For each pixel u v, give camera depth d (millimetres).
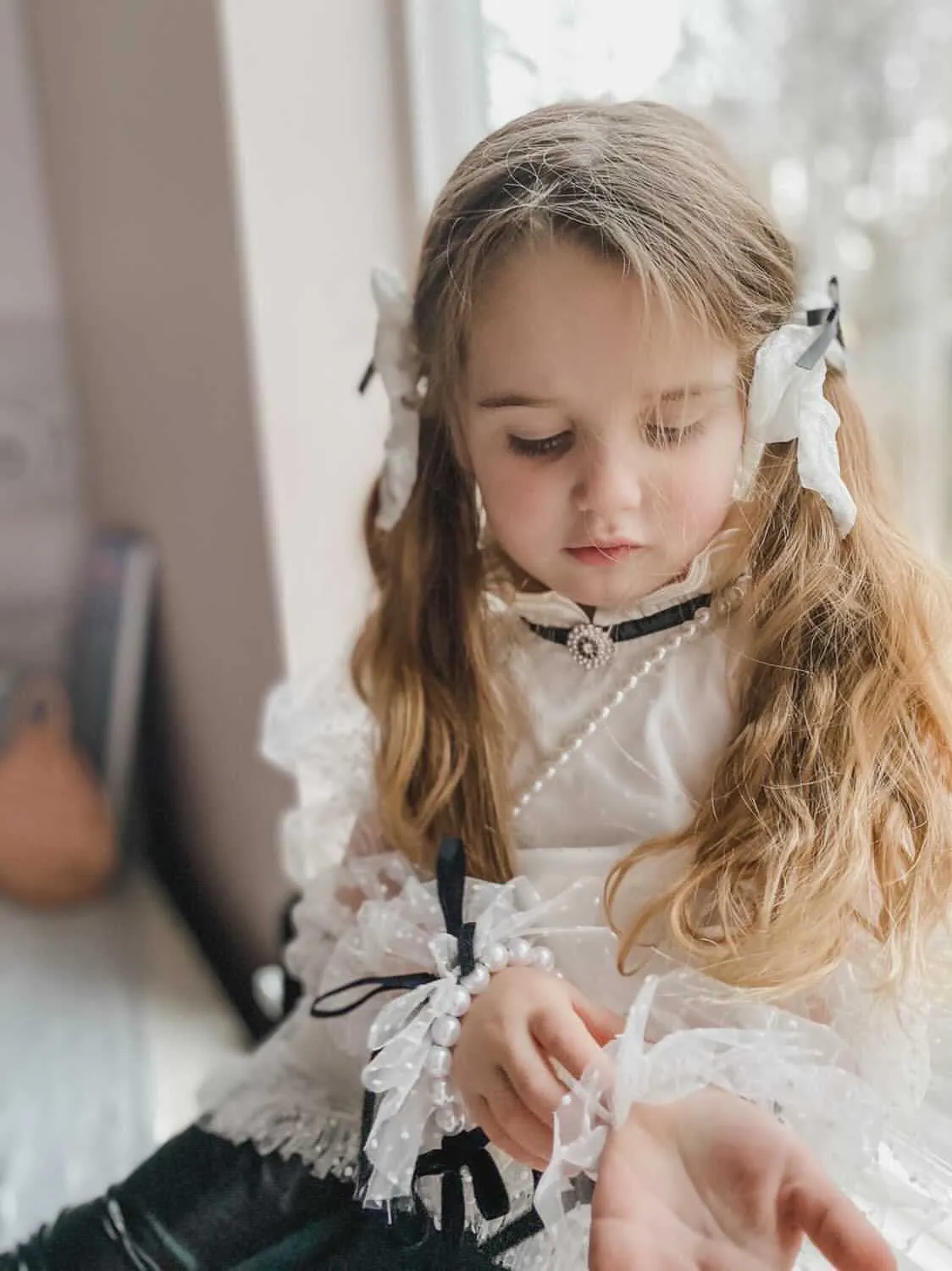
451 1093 502
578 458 515
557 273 489
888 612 539
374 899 604
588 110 552
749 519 558
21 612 1548
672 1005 512
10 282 1471
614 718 572
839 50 768
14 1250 635
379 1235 559
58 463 1531
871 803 512
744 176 563
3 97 1422
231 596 1041
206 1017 1076
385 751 635
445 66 870
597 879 554
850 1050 495
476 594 633
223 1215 602
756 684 549
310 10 843
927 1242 490
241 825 1131
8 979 1150
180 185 975
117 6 1053
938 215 752
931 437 781
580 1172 446
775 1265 386
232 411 942
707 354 502
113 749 1341
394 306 601
